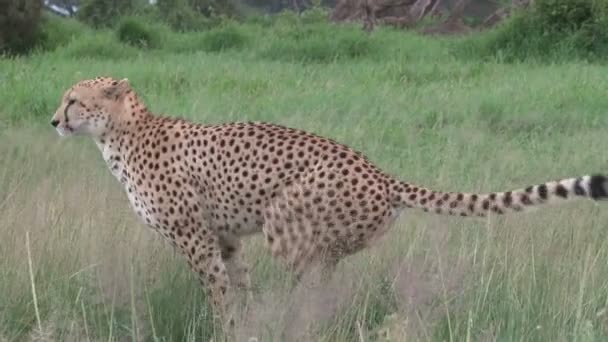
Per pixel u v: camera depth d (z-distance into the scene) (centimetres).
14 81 2792
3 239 1190
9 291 1055
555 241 1216
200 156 1041
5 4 4456
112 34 5084
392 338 909
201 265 1062
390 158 1816
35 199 1395
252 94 2677
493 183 1583
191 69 3375
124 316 1001
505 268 1088
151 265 1124
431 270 1021
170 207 1061
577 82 2902
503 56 4016
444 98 2595
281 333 927
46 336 896
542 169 1750
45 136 1967
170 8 6638
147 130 1077
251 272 1130
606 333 952
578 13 4144
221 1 7956
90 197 1407
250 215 1033
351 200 984
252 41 4775
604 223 1332
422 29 6212
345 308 988
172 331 1021
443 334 950
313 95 2567
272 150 1012
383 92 2653
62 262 1123
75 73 3039
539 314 986
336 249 1004
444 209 973
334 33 4628
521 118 2319
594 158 1841
